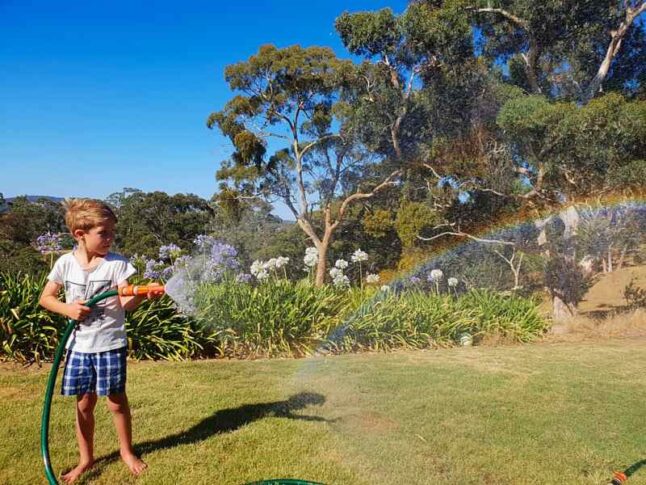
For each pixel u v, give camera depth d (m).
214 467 2.89
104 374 2.70
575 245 10.08
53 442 3.19
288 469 2.85
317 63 19.17
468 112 12.65
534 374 4.62
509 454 2.99
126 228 27.14
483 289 8.84
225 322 6.11
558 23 11.23
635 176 9.15
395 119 15.55
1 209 22.59
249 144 19.81
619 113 8.88
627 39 12.16
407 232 14.20
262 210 20.66
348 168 19.34
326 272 19.31
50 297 2.68
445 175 13.23
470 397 4.00
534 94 11.48
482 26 12.60
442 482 2.70
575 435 3.25
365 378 4.61
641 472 2.83
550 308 9.70
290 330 6.21
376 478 2.74
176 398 4.07
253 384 4.50
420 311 7.11
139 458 2.99
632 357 5.63
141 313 5.67
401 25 12.97
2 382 4.38
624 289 9.34
